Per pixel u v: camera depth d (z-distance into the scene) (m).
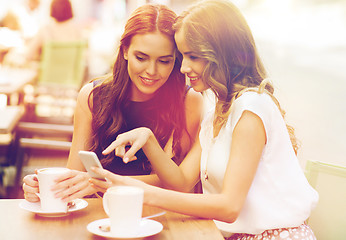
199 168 1.67
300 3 9.54
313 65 6.85
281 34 8.17
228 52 1.50
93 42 8.23
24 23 6.44
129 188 1.17
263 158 1.43
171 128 1.91
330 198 1.63
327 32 8.22
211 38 1.47
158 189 1.29
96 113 1.87
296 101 5.43
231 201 1.33
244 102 1.42
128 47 1.70
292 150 1.48
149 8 1.65
